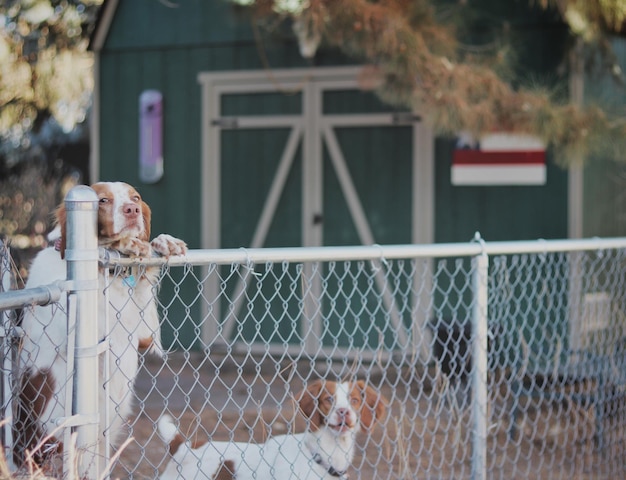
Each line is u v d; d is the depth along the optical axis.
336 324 9.32
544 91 6.82
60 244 3.62
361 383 4.34
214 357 9.43
